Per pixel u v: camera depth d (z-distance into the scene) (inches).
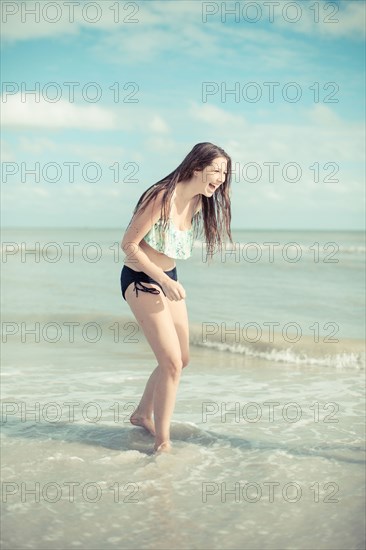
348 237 2502.5
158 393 183.2
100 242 2162.9
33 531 135.9
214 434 205.6
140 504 149.9
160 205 175.2
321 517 142.3
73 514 144.3
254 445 194.1
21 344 370.9
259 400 249.4
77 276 789.9
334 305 503.8
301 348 337.1
